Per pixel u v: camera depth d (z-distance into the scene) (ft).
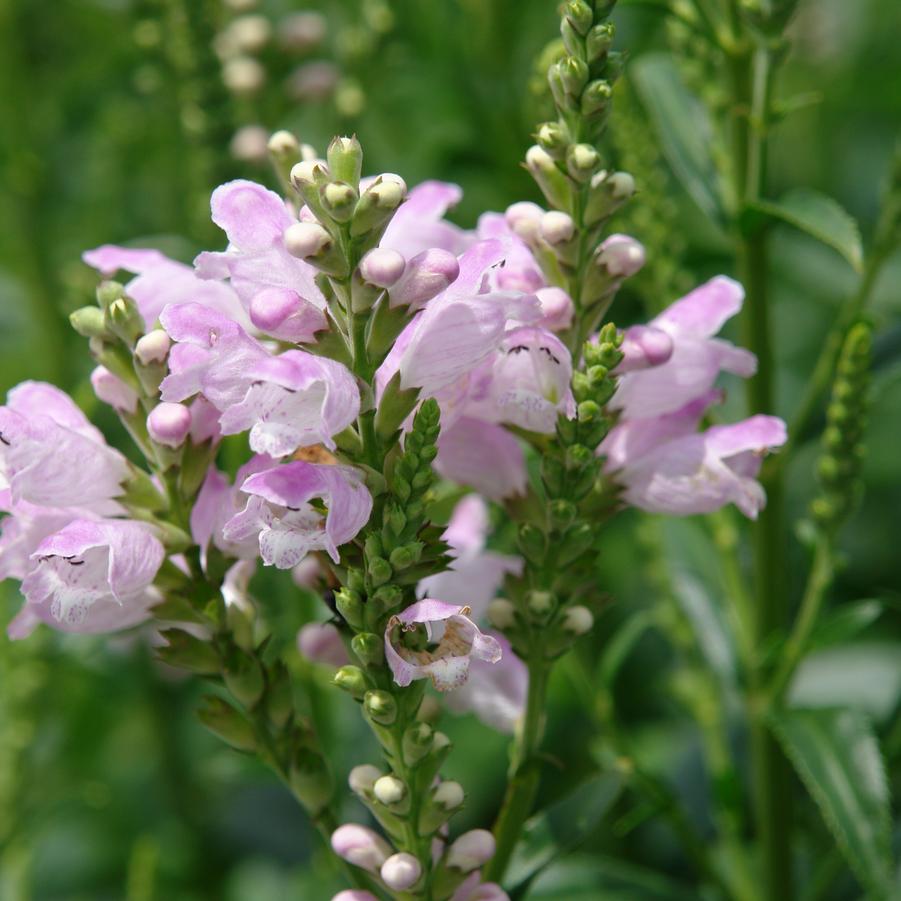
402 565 1.20
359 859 1.28
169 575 1.29
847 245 1.49
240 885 2.04
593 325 1.32
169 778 2.19
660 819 1.84
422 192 1.36
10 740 1.82
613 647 1.72
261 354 1.18
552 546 1.30
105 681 2.14
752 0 1.54
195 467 1.28
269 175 1.92
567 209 1.30
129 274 2.01
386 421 1.22
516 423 1.28
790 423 1.66
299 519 1.18
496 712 1.37
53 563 1.25
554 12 2.21
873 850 1.45
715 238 2.13
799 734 1.50
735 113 1.59
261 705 1.32
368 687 1.24
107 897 2.10
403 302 1.19
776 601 1.64
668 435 1.33
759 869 1.67
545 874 1.64
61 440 1.25
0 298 2.48
